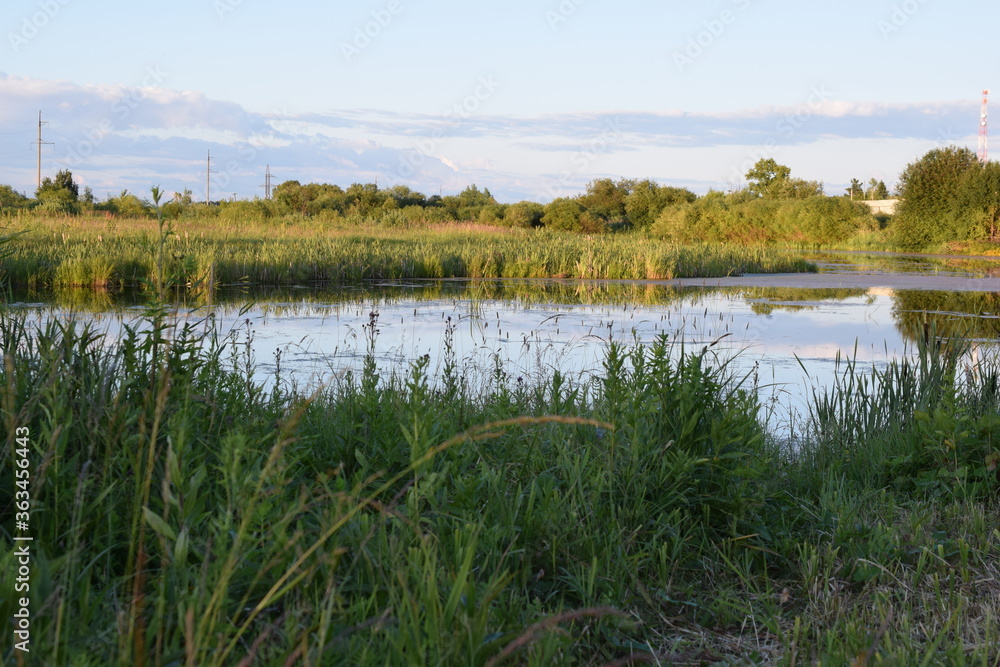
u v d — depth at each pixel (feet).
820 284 70.54
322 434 12.99
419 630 7.47
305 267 68.80
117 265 59.41
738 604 10.16
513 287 64.28
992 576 10.97
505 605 8.84
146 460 9.79
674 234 177.17
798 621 9.16
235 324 34.99
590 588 9.37
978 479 14.35
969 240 152.05
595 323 38.55
